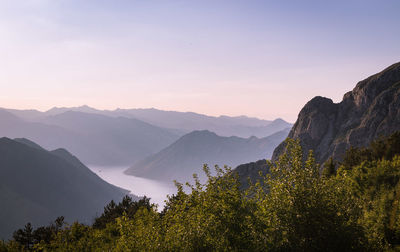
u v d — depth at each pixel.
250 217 8.83
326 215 8.20
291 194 8.52
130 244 9.80
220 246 8.48
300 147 9.39
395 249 9.16
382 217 11.48
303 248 8.19
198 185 9.68
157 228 9.91
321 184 8.77
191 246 8.67
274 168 9.43
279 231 8.58
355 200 9.24
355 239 8.30
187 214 9.40
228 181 9.61
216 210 8.97
